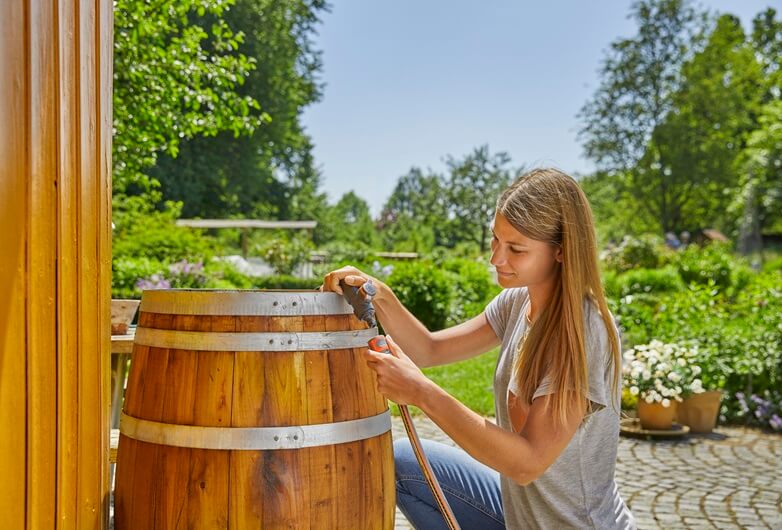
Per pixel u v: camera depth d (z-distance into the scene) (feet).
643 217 124.47
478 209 124.36
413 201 135.74
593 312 6.13
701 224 125.90
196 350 5.68
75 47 5.42
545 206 6.08
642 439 19.07
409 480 7.68
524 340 6.41
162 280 34.32
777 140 110.73
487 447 5.58
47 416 5.02
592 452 6.28
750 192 112.57
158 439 5.70
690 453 17.69
